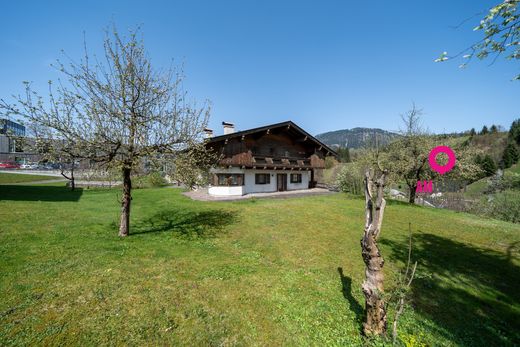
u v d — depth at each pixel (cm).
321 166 2836
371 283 366
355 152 2311
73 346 332
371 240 363
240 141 2064
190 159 812
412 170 1748
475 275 657
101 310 410
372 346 349
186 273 564
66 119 682
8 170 4103
